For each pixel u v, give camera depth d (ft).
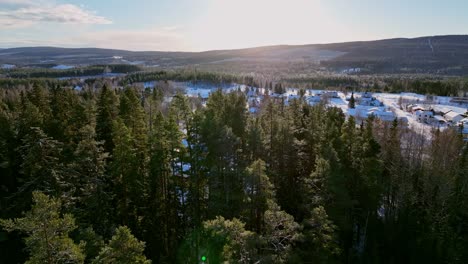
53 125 104.99
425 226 98.22
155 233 89.76
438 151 132.57
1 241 89.20
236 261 53.26
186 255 74.59
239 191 83.15
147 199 91.50
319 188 84.12
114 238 49.90
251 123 110.22
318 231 62.64
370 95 468.75
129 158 83.97
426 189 111.14
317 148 110.11
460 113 353.31
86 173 77.51
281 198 103.55
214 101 128.26
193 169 88.12
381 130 155.63
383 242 95.76
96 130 109.70
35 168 71.72
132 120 108.27
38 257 42.39
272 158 107.76
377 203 99.25
